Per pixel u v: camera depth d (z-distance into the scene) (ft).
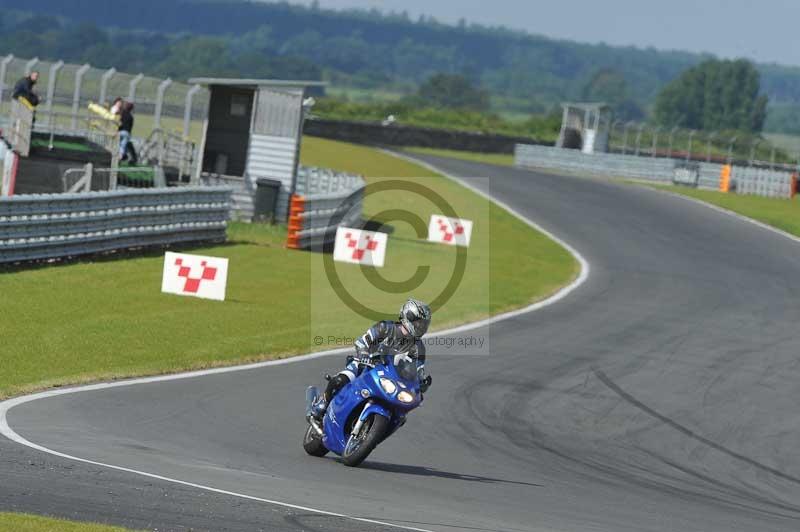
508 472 119.55
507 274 302.45
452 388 165.48
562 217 434.30
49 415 124.57
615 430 151.94
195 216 291.99
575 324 235.61
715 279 322.14
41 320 184.55
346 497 96.58
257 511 86.84
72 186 346.13
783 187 591.37
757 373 202.59
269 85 373.40
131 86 393.50
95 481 91.97
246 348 179.63
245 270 264.72
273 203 372.99
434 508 96.02
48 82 402.31
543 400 164.66
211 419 131.13
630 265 337.93
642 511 104.88
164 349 172.65
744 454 146.82
